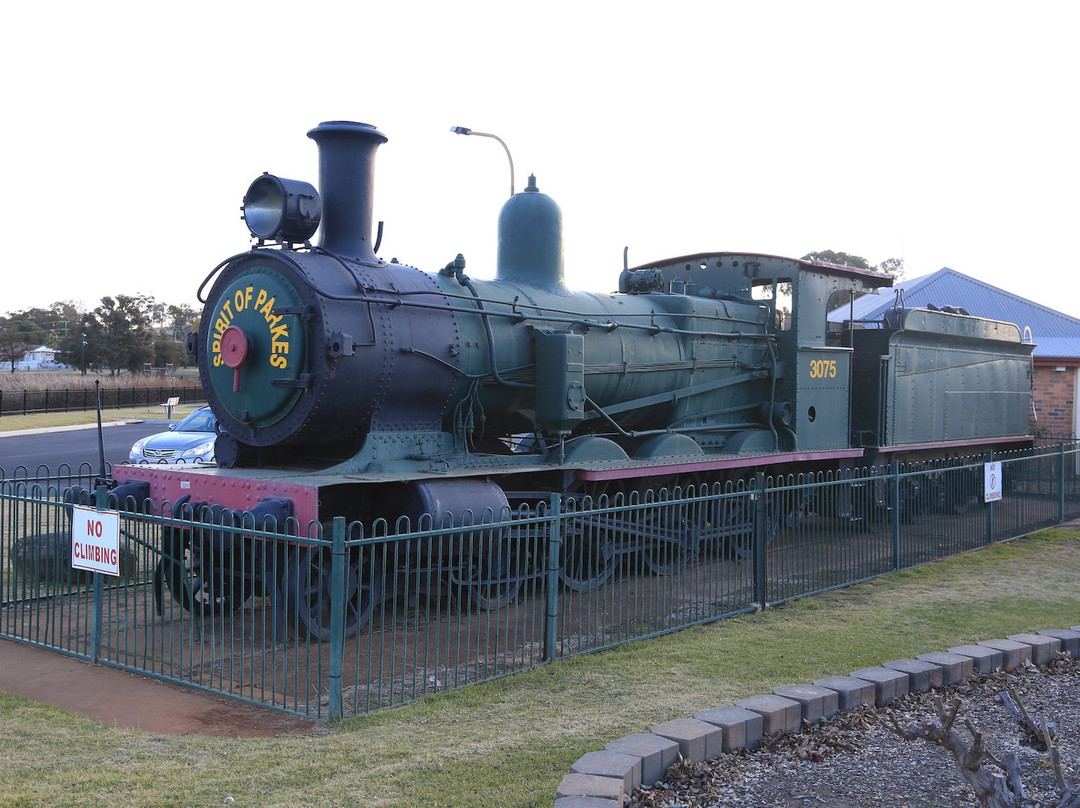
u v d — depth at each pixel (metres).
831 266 13.74
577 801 4.36
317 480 7.57
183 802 4.48
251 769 4.89
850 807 4.80
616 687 6.50
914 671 6.65
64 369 74.06
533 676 6.76
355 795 4.57
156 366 68.69
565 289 10.95
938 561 11.91
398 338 8.55
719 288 13.96
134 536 8.45
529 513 7.71
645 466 10.44
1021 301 26.70
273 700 5.98
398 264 9.27
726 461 11.52
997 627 8.41
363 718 5.79
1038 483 15.24
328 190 8.89
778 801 4.85
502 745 5.28
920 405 15.83
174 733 5.54
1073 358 23.05
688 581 9.30
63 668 6.92
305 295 8.16
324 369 8.00
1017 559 12.06
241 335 8.37
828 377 13.89
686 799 4.82
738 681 6.66
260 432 8.57
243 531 6.36
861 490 11.12
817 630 8.27
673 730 5.32
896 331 14.85
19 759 5.03
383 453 8.59
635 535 9.73
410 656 7.39
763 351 13.38
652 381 11.55
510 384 9.62
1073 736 5.86
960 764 4.29
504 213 10.88
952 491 12.77
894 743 5.68
